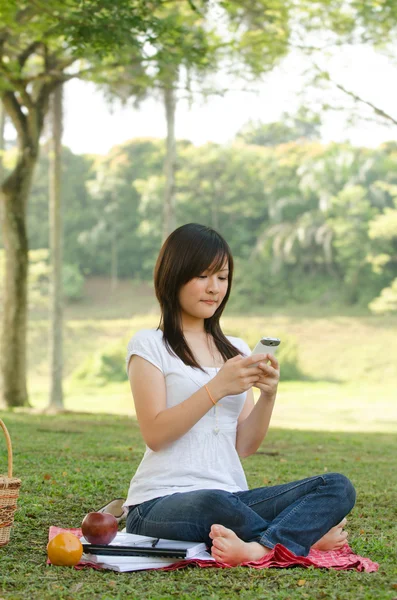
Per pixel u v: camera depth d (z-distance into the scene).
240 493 3.67
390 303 47.00
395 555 3.76
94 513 3.52
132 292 62.41
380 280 51.09
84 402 34.19
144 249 63.69
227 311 52.03
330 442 10.77
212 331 3.93
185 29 11.91
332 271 53.00
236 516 3.45
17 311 16.45
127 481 5.77
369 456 9.03
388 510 5.12
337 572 3.31
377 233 47.66
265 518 3.60
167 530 3.52
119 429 11.42
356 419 22.22
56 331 18.72
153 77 14.59
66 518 4.43
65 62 14.62
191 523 3.48
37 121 15.71
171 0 10.99
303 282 53.59
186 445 3.65
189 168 55.81
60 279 18.77
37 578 3.18
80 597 2.91
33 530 4.11
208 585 3.08
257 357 3.60
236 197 56.41
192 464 3.64
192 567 3.39
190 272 3.73
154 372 3.68
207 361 3.84
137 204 63.38
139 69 14.58
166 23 10.61
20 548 3.70
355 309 50.69
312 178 51.75
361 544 3.96
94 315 55.41
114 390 40.44
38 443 8.51
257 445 3.86
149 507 3.60
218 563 3.36
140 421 3.66
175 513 3.50
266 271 53.44
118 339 49.47
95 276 65.25
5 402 16.52
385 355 42.97
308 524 3.46
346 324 47.91
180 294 3.79
